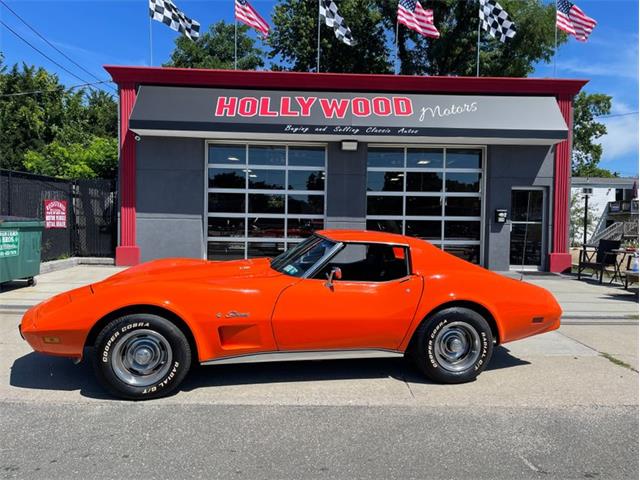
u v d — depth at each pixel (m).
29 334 3.80
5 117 30.95
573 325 6.85
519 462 3.00
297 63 23.31
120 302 3.79
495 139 10.79
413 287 4.33
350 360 5.06
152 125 10.20
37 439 3.19
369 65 22.64
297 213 11.59
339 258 4.61
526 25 20.30
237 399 3.95
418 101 10.95
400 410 3.78
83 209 12.28
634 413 3.78
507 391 4.23
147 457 2.98
